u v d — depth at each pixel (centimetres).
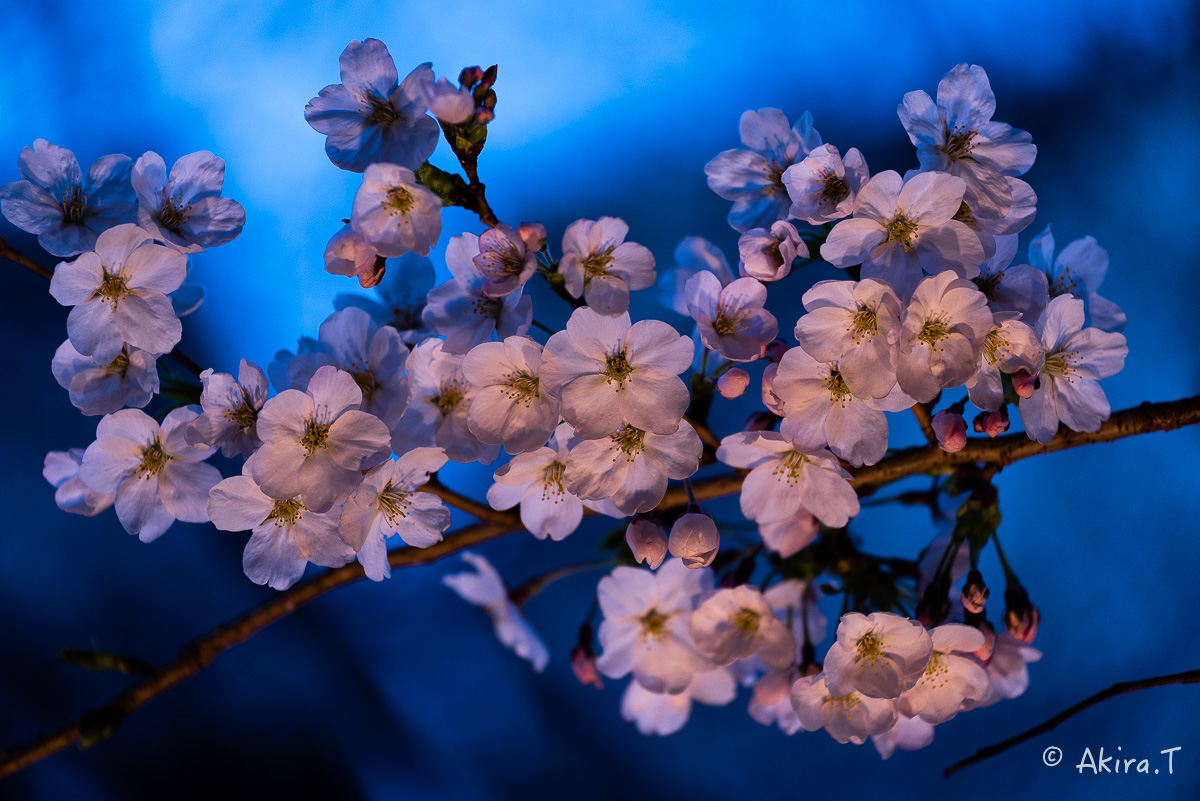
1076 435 64
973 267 60
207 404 61
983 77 62
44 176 62
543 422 60
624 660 68
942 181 60
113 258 61
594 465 61
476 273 62
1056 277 66
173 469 63
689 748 109
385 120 61
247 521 61
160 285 62
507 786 110
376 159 61
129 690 65
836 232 60
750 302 62
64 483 65
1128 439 106
